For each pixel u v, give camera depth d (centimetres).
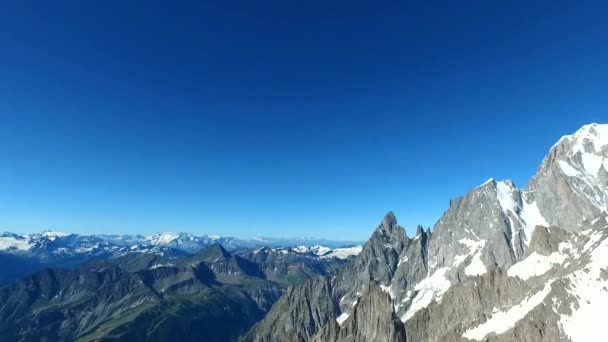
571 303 13662
